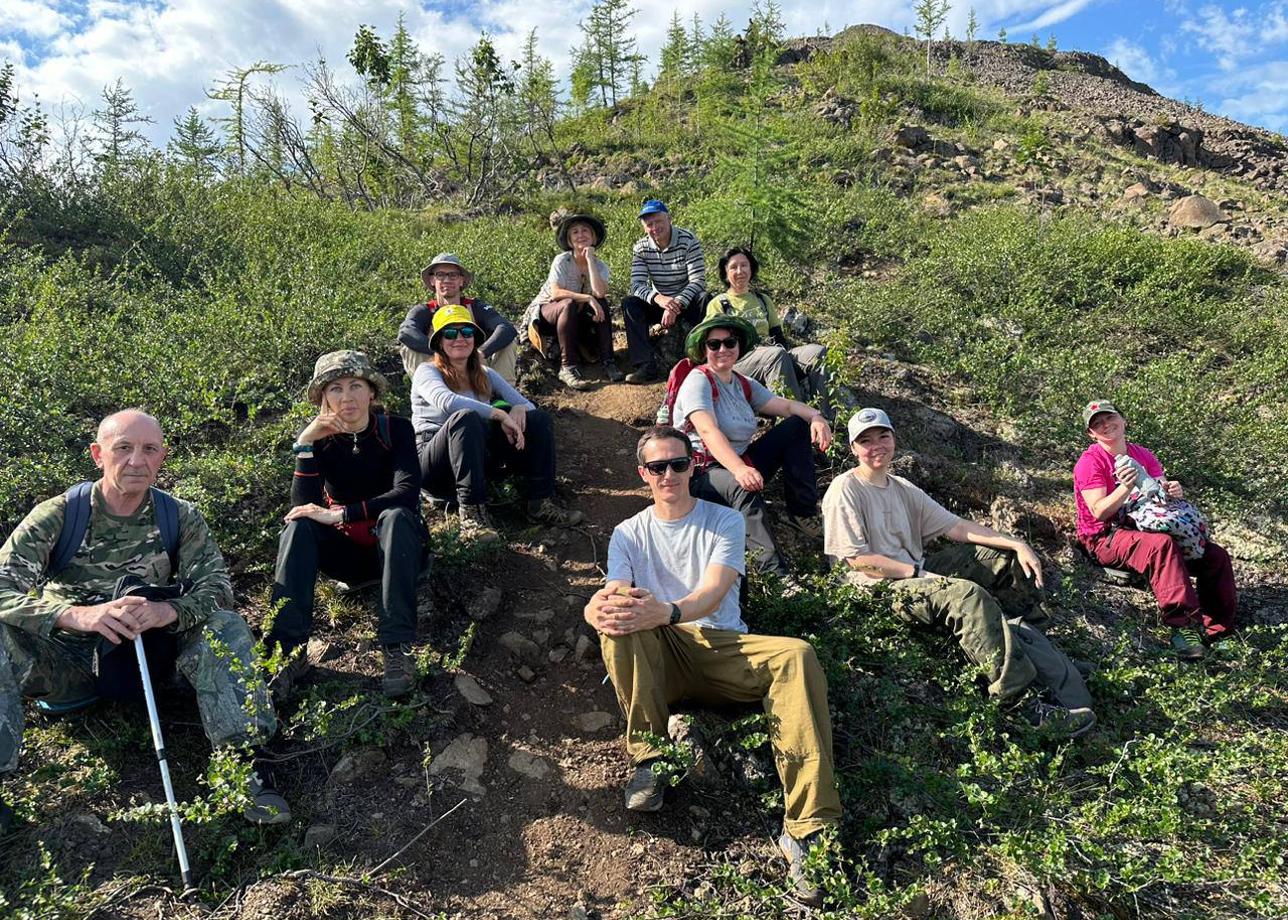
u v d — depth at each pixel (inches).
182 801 121.3
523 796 130.9
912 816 129.4
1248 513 221.8
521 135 576.1
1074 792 135.3
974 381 270.2
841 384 232.2
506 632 161.2
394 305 295.6
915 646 153.5
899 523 168.4
